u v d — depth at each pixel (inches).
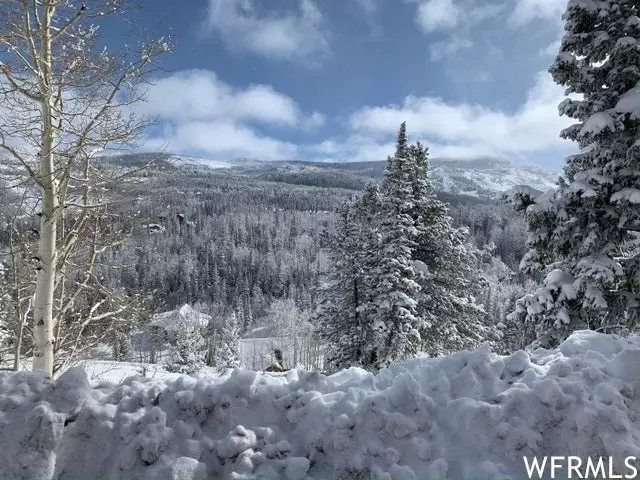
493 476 148.7
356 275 805.9
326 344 938.7
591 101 389.1
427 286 797.2
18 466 153.3
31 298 407.2
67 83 358.6
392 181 775.1
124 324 454.6
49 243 358.9
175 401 180.7
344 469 157.6
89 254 443.2
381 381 203.3
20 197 376.2
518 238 4751.5
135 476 155.2
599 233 376.2
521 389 174.6
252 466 158.7
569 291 382.9
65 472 160.7
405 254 709.9
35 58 342.3
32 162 370.3
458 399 175.0
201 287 4471.0
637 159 357.4
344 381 218.8
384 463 157.6
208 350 2252.7
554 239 394.0
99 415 173.2
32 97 342.3
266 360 2773.1
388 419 167.8
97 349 477.7
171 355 1540.4
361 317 799.7
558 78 402.3
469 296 864.3
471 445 163.3
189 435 167.3
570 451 158.4
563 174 418.3
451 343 821.2
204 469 156.6
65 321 449.7
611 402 165.9
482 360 197.0
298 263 5383.9
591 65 395.2
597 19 378.6
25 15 337.4
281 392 190.5
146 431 164.1
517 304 426.0
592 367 187.3
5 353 420.8
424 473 153.6
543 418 166.2
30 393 176.6
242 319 3836.1
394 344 712.4
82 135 348.2
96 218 432.5
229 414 179.3
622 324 388.2
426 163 830.5
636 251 396.8
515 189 419.5
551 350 233.9
